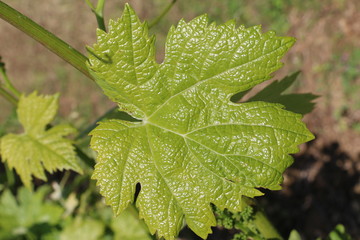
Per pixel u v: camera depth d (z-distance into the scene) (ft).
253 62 1.16
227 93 1.18
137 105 1.22
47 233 3.08
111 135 1.20
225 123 1.19
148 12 5.23
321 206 3.77
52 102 1.74
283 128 1.17
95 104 4.71
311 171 3.93
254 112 1.18
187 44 1.17
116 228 3.01
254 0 5.08
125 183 1.19
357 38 4.60
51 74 5.06
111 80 1.19
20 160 1.72
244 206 1.41
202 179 1.19
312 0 4.94
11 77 5.16
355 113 4.20
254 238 1.46
